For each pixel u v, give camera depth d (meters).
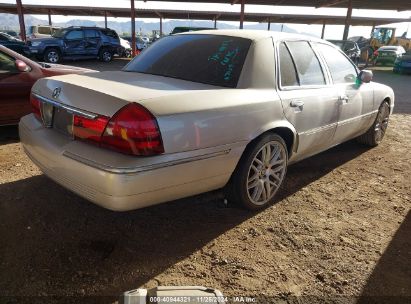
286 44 3.58
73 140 2.64
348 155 5.25
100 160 2.38
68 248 2.70
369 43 30.55
